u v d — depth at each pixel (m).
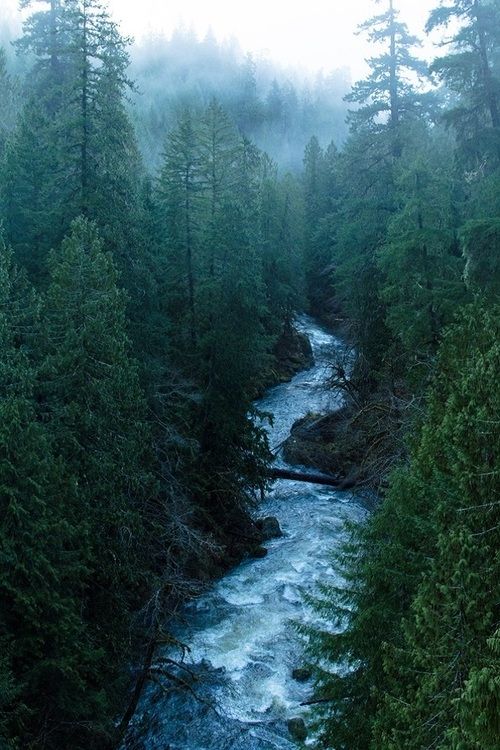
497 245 17.53
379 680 10.23
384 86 29.45
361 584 11.95
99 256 15.30
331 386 33.84
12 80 47.72
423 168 21.59
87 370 14.44
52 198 21.02
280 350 48.00
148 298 21.39
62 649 11.64
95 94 20.31
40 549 11.53
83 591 13.87
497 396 8.33
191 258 26.88
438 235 20.69
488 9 21.00
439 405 11.95
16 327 13.71
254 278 25.94
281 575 22.31
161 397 20.91
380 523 10.88
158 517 18.78
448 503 8.79
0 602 11.23
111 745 14.02
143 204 27.47
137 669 16.16
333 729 10.97
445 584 8.07
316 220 61.44
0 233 15.67
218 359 23.80
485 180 20.39
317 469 32.06
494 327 11.80
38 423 12.62
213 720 15.30
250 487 26.80
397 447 19.42
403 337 21.38
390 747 7.98
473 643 7.57
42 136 22.08
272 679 16.86
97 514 14.19
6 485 11.30
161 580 16.72
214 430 23.61
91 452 14.32
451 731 6.77
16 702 10.98
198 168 31.28
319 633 11.48
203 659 17.64
